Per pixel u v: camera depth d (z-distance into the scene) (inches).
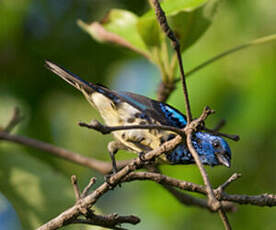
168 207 506.3
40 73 540.4
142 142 374.3
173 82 368.8
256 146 468.4
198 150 397.4
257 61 462.3
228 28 465.4
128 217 297.7
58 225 293.3
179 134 255.3
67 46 543.5
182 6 324.2
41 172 422.9
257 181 479.5
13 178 418.6
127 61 553.0
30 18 542.3
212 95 461.1
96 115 563.5
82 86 377.4
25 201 408.2
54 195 411.5
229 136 253.4
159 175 296.0
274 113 458.0
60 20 545.0
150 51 361.1
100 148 564.4
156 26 344.2
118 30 372.8
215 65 462.0
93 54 545.0
